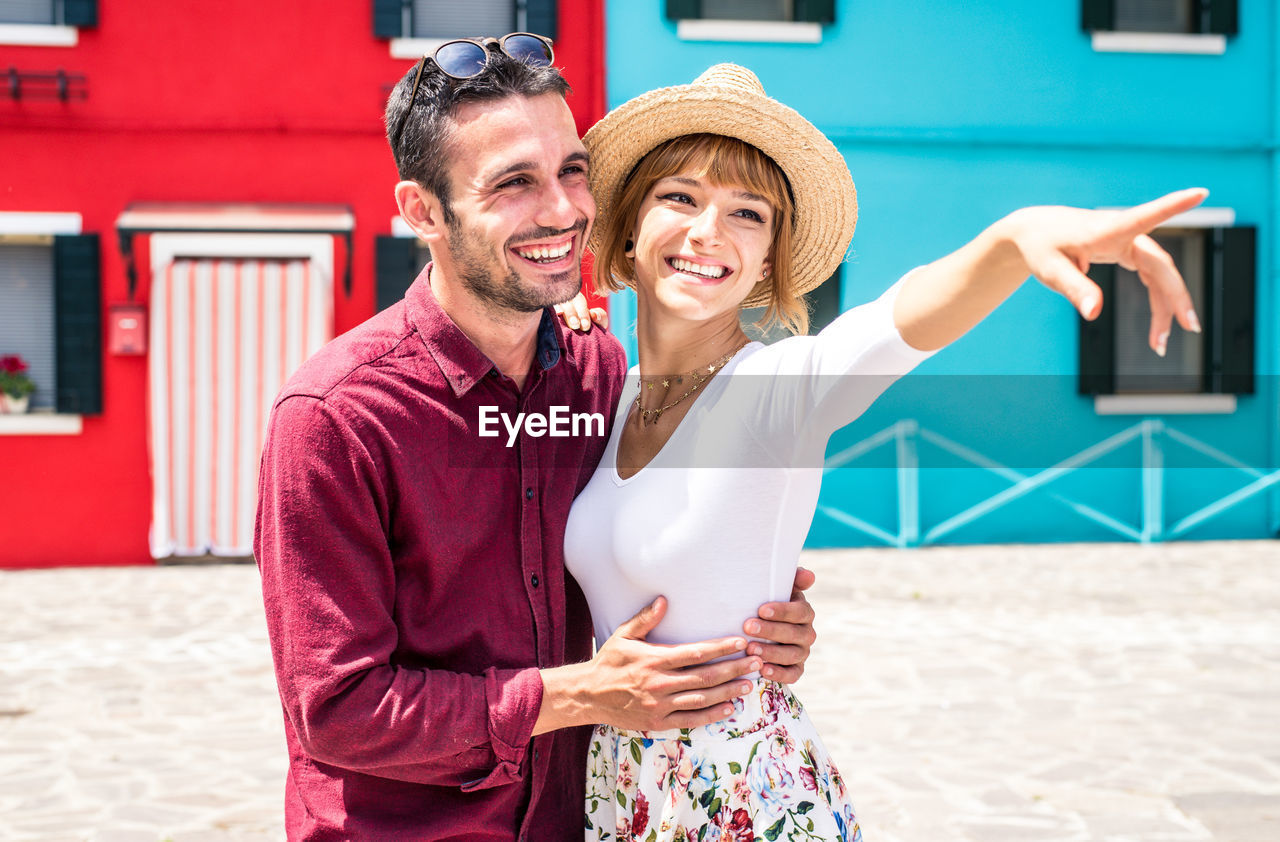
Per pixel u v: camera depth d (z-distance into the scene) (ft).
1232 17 34.09
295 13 31.94
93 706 17.42
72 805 13.48
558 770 6.06
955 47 33.24
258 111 31.94
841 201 6.19
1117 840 12.25
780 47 32.78
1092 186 33.88
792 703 5.82
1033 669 19.22
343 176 32.17
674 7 32.30
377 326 5.67
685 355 6.06
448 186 5.42
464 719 5.26
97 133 31.50
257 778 14.38
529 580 5.75
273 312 31.48
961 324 4.66
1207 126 34.27
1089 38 33.68
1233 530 34.65
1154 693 17.81
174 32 31.65
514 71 5.41
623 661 5.30
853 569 29.14
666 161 5.94
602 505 5.90
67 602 25.63
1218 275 34.24
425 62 5.47
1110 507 34.19
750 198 5.93
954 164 33.32
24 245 32.07
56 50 31.32
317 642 5.24
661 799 5.64
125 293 31.40
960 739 15.62
